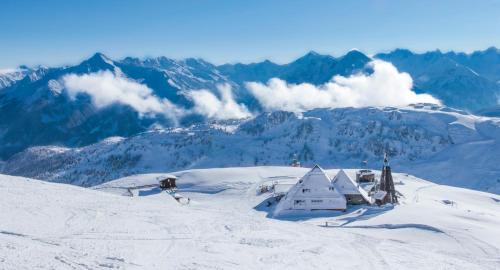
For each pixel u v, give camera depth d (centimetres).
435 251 4269
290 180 10669
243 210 7956
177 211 4844
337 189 7744
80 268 2227
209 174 11819
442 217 6047
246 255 3109
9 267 2009
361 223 5881
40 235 3114
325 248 3666
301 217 7081
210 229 3959
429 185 11644
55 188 5519
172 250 3027
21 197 4503
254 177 11250
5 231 3095
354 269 3109
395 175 12962
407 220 5750
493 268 3656
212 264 2738
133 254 2769
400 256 3662
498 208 9444
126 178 11975
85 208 4344
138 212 4469
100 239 3159
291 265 2975
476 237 4891
